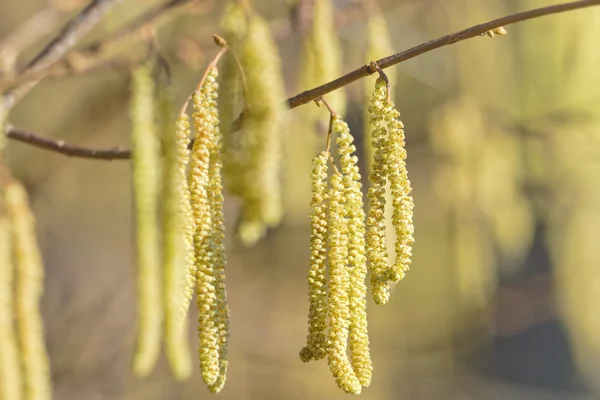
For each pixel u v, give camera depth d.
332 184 0.37
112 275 1.08
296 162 0.64
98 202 1.08
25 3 1.11
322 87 0.38
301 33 0.54
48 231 1.05
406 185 0.36
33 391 0.44
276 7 0.88
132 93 0.43
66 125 0.85
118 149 0.46
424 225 1.08
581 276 1.00
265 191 0.43
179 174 0.38
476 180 0.80
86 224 1.09
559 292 1.06
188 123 0.39
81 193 1.06
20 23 1.11
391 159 0.36
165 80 0.44
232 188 0.43
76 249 1.08
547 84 0.88
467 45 0.88
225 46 0.41
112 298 1.04
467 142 0.80
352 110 0.69
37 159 0.86
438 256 1.08
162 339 0.45
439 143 0.82
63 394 0.95
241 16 0.43
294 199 0.71
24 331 0.44
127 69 0.54
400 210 0.36
